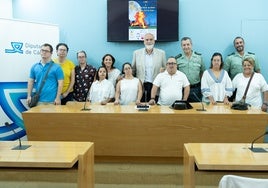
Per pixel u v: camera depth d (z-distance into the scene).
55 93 4.55
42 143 2.46
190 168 2.06
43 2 5.44
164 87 4.33
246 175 2.00
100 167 3.71
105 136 3.64
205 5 5.27
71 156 2.10
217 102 4.31
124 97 4.52
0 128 4.71
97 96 4.57
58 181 3.58
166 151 3.62
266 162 1.96
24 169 2.06
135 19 5.29
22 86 4.88
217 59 4.45
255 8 5.21
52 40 5.14
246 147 2.30
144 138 3.61
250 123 3.46
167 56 5.37
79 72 5.00
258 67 5.00
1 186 3.46
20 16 5.47
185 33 5.32
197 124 3.51
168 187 3.41
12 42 4.75
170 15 5.24
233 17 5.25
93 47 5.46
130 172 3.54
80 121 3.62
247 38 5.26
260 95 4.33
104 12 5.41
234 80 4.46
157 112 3.55
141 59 4.94
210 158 2.03
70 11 5.43
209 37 5.30
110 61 4.96
